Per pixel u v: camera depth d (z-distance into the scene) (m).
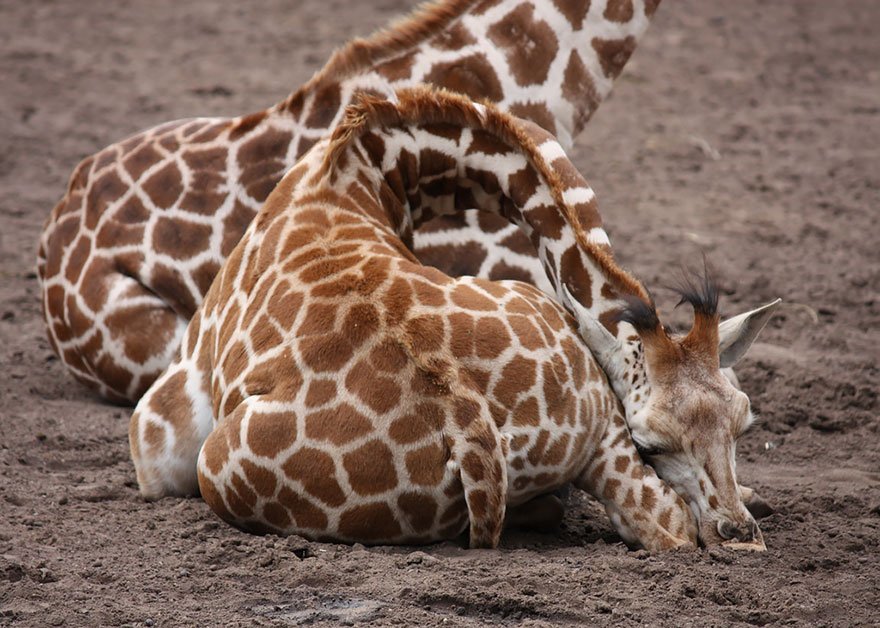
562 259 10.12
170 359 12.04
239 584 8.51
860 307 15.95
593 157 22.38
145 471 10.16
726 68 28.27
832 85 27.25
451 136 10.53
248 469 8.84
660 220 19.25
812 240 18.52
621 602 8.25
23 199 19.83
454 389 8.62
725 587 8.46
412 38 12.24
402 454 8.64
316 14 31.97
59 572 8.65
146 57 27.98
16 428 11.80
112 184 12.45
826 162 22.27
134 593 8.39
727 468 8.85
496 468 8.56
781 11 33.44
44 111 24.05
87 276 12.30
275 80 26.34
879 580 8.82
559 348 9.15
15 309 15.73
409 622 7.96
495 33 12.28
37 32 29.50
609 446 9.18
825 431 12.39
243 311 9.54
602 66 12.63
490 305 9.14
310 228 9.77
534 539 9.59
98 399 12.93
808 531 9.76
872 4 34.34
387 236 9.88
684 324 15.03
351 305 9.03
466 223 11.68
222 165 12.12
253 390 9.02
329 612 8.10
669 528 8.90
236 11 32.22
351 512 8.78
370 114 10.31
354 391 8.73
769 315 9.52
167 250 12.02
